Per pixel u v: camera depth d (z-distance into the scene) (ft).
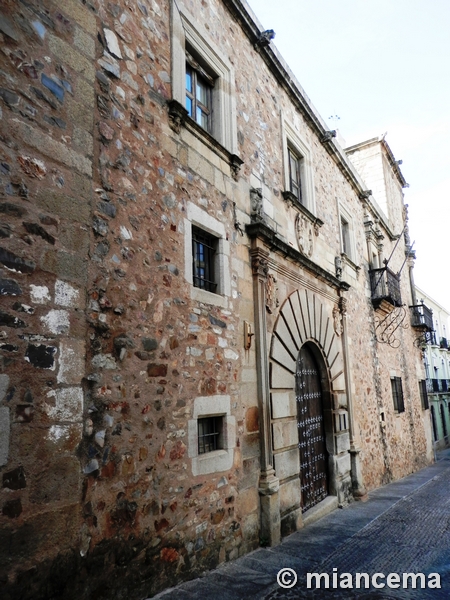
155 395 13.52
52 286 10.57
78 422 10.81
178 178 15.96
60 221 11.01
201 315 16.31
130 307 12.96
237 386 18.10
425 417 58.70
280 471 20.40
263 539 18.30
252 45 23.81
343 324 32.32
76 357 10.96
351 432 30.71
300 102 28.73
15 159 10.13
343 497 27.81
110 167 12.91
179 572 13.66
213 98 20.20
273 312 22.02
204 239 18.22
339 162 36.32
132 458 12.39
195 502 14.75
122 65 13.96
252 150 22.26
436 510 26.02
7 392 9.27
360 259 40.65
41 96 10.96
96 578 10.83
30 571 9.26
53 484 9.98
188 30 18.12
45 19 11.39
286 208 25.52
